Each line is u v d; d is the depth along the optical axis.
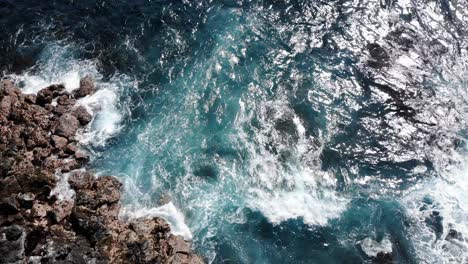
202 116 28.59
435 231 23.84
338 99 29.25
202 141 27.47
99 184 24.55
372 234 23.80
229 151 26.94
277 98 29.27
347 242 23.58
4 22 32.94
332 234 23.88
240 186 25.59
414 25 33.22
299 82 30.03
